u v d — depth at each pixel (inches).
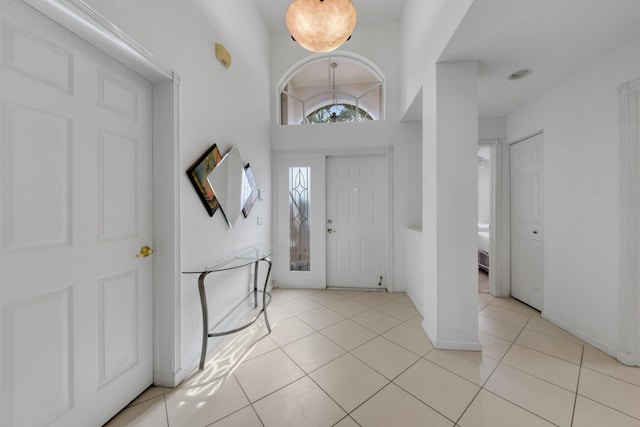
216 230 73.4
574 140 79.7
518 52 67.1
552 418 47.6
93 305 43.6
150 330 56.1
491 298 113.0
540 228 97.6
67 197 39.5
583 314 76.7
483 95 94.2
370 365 64.4
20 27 33.6
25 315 34.7
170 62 54.8
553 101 87.4
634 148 63.6
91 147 42.9
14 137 33.3
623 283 64.9
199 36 65.7
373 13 113.7
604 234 70.3
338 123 123.5
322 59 125.9
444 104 70.5
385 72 119.2
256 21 105.3
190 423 46.7
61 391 39.0
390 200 120.7
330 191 128.7
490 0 49.7
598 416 48.0
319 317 93.4
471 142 69.9
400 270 121.1
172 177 55.7
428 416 48.2
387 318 92.2
